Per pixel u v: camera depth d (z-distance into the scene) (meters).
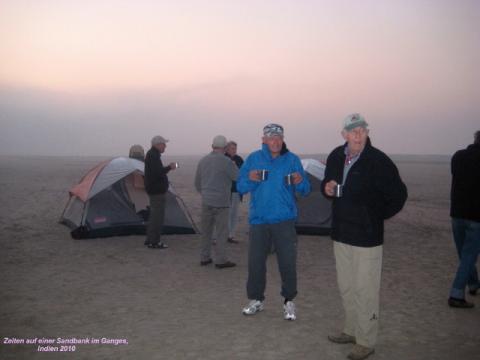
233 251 8.76
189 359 3.97
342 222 4.03
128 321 4.91
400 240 10.07
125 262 7.69
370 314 3.96
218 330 4.66
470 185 5.21
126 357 4.00
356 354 3.96
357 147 3.95
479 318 5.10
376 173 3.85
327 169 4.25
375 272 3.94
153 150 8.72
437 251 8.92
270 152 4.88
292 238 4.84
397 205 3.88
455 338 4.52
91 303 5.52
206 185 7.24
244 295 5.91
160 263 7.66
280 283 6.56
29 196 17.66
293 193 4.88
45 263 7.51
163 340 4.39
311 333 4.61
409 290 6.21
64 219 11.30
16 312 5.15
